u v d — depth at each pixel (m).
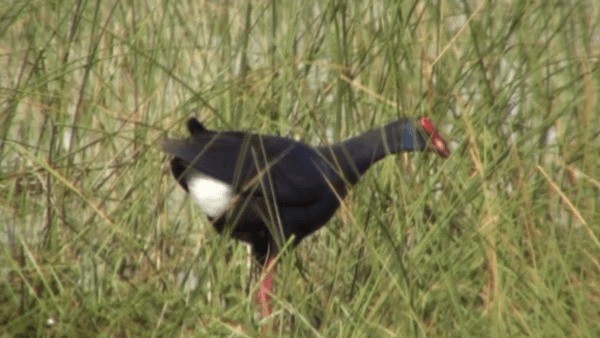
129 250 12.01
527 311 10.66
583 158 12.37
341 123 12.69
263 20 13.13
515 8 12.91
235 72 13.27
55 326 11.07
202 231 12.31
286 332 11.51
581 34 13.17
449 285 10.42
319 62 12.79
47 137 13.17
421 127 12.28
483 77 12.81
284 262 11.91
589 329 10.19
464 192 11.67
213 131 12.09
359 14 12.82
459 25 13.44
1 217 12.10
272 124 12.73
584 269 10.96
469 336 10.05
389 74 12.55
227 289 12.07
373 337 10.24
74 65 13.49
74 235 12.09
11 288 11.48
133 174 12.59
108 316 11.09
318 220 12.38
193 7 13.33
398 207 11.90
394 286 10.68
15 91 12.05
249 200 11.85
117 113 12.86
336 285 11.43
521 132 12.84
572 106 12.45
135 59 13.05
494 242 10.96
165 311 11.26
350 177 12.38
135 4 13.48
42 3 13.27
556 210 11.97
